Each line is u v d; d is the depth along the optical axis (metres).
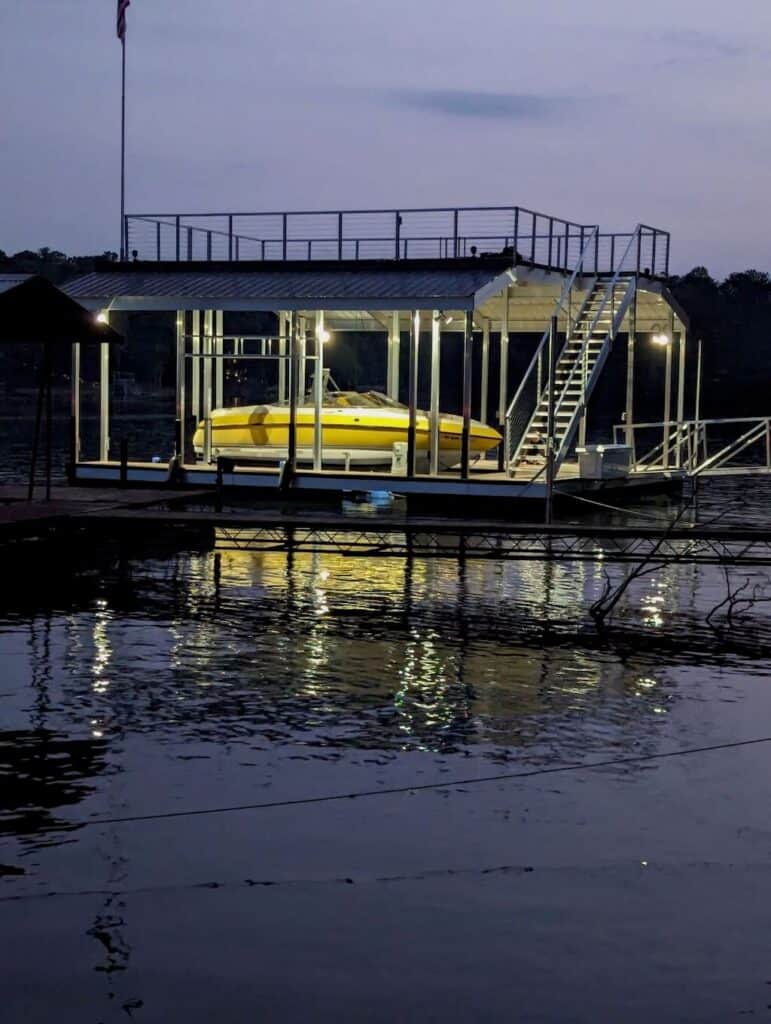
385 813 9.26
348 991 6.73
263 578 20.03
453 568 21.47
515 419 34.50
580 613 17.31
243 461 32.94
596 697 12.66
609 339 32.31
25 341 23.20
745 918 7.57
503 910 7.65
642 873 8.21
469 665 14.02
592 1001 6.65
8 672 13.35
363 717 11.80
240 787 9.79
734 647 15.16
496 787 9.87
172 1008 6.57
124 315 32.81
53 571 20.55
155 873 8.14
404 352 87.88
